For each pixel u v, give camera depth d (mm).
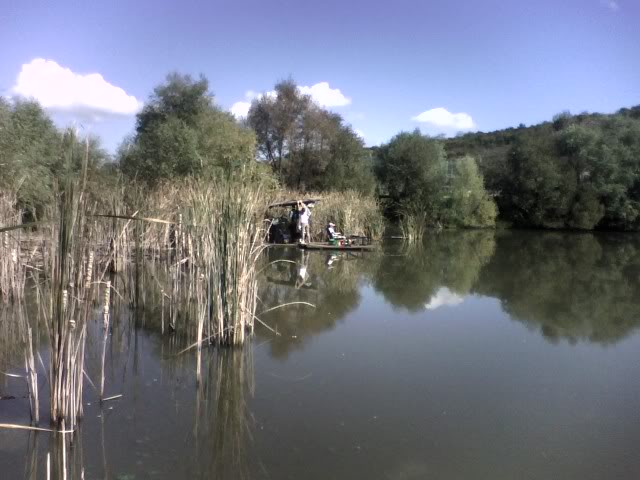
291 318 9164
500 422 5332
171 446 4609
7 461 4230
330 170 34625
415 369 6816
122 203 10797
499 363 7160
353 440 4844
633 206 34750
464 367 6953
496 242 26250
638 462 4605
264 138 35500
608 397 6074
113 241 10477
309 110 35594
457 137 68750
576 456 4691
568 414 5582
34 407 5020
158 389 5867
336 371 6629
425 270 15406
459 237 28656
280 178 33219
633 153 35344
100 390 5531
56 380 4695
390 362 7047
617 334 8852
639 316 10172
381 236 23547
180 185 13000
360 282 13000
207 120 22469
